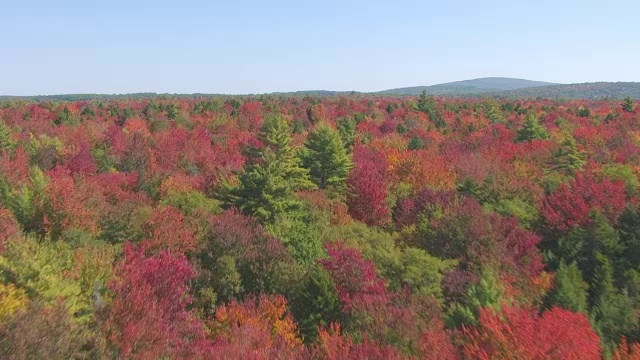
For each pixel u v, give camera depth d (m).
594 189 32.12
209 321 19.52
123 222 25.66
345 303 20.33
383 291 21.00
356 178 37.19
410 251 25.09
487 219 28.09
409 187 41.03
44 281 15.62
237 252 23.97
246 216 30.23
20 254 16.06
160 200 35.47
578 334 14.96
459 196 34.44
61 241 21.75
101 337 12.79
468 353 14.37
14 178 34.47
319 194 36.75
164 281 18.17
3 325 10.65
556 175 43.97
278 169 33.44
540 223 31.38
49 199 25.92
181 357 13.97
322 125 42.47
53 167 42.50
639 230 27.41
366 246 27.17
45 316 11.88
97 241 23.86
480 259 24.72
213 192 38.16
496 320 15.37
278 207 31.45
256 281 22.64
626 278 23.77
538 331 14.72
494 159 46.97
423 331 15.89
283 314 20.34
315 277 21.05
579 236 27.66
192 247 24.91
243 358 14.48
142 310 14.78
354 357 14.36
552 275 23.77
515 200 35.53
